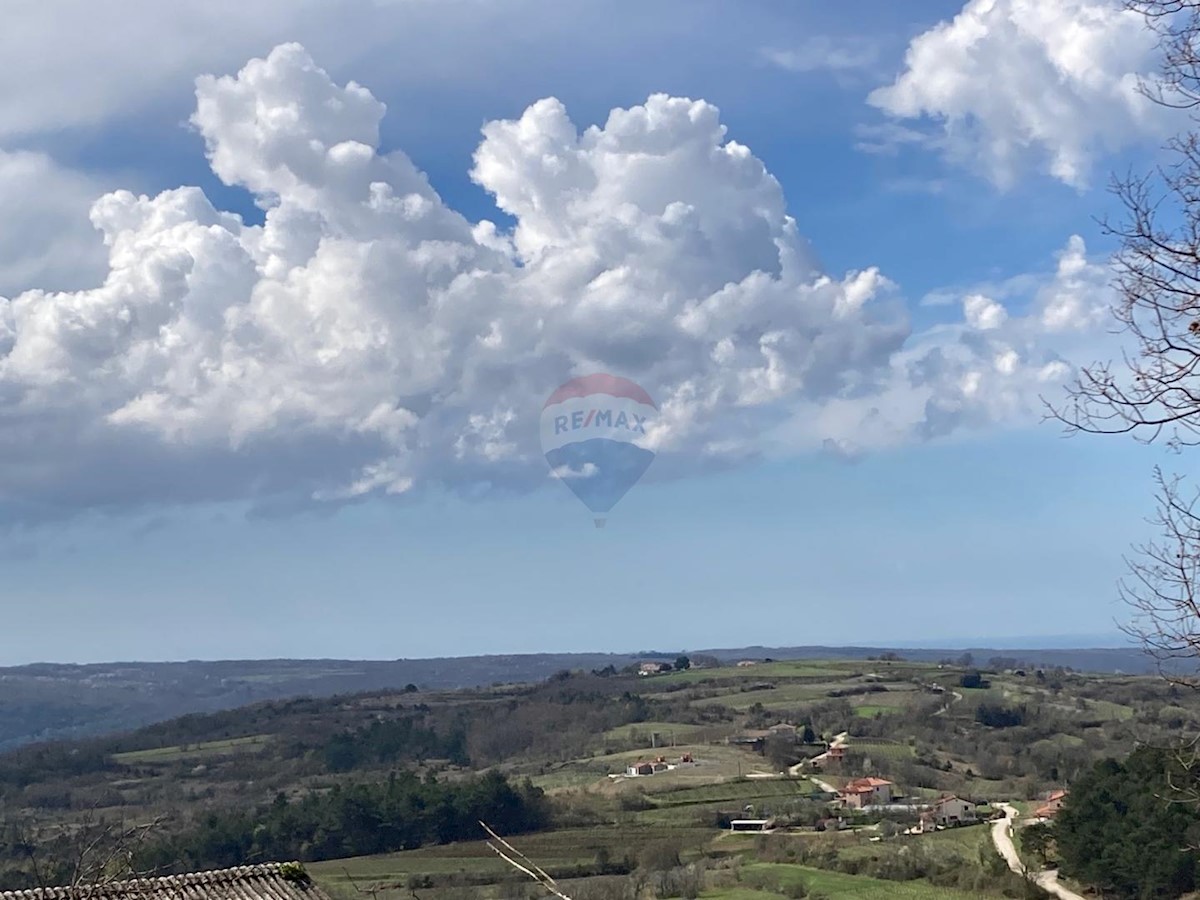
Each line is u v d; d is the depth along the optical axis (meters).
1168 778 9.73
